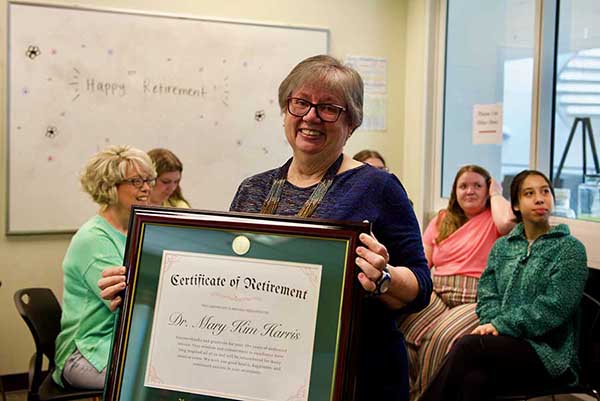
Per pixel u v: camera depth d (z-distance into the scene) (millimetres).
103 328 2221
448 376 2334
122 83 3496
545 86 3109
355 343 1129
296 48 3867
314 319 1151
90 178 2258
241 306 1186
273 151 3850
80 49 3400
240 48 3730
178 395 1172
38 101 3342
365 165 1408
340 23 3994
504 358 2297
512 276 2529
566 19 3021
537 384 2334
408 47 4172
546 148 3125
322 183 1383
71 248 2258
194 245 1229
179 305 1208
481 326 2473
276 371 1147
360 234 1156
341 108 1354
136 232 1255
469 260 3062
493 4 3498
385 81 4148
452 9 3881
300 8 3889
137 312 1218
